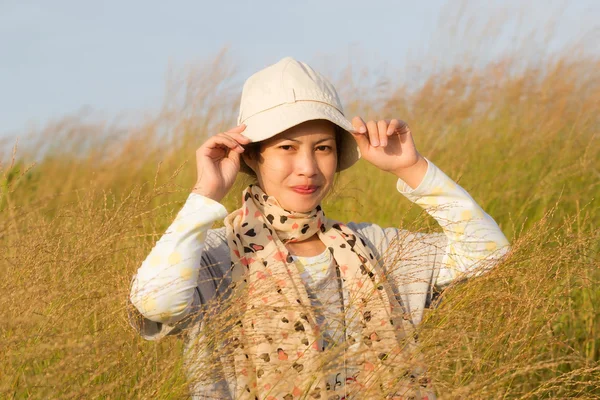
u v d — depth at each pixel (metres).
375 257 2.96
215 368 2.55
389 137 3.01
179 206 5.07
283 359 2.56
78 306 2.61
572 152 6.36
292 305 2.58
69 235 2.95
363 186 6.08
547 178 5.84
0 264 2.69
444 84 7.45
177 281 2.52
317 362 2.44
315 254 2.87
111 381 2.52
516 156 6.38
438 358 2.53
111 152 7.23
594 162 6.25
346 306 2.74
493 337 2.79
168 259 2.54
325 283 2.80
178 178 6.79
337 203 5.54
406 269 2.92
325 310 2.69
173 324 2.60
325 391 2.50
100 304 2.57
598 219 5.34
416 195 2.99
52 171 6.77
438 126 7.30
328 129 2.85
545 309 3.03
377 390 2.44
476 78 7.42
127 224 3.00
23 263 2.66
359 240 2.90
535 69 7.48
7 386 2.27
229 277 2.76
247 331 2.59
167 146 7.36
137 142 7.28
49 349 2.36
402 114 7.60
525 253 3.15
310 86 2.85
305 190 2.79
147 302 2.51
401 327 2.71
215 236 2.89
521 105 7.18
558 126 6.72
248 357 2.58
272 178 2.81
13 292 2.48
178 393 2.45
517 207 5.80
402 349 2.58
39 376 2.28
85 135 7.21
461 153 6.61
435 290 3.00
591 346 3.80
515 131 6.84
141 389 2.48
